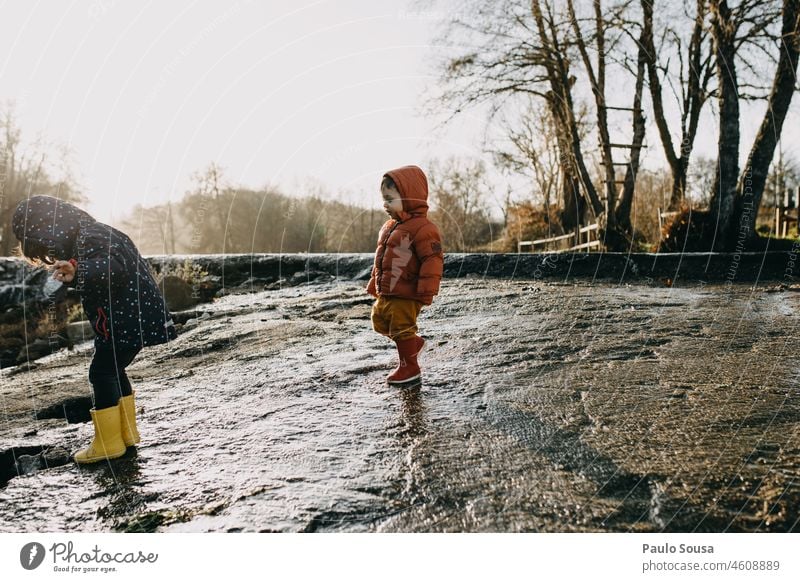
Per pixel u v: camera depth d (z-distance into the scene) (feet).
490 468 6.68
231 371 12.32
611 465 6.63
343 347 14.10
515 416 8.44
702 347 12.48
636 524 5.47
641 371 10.64
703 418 8.05
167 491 6.68
